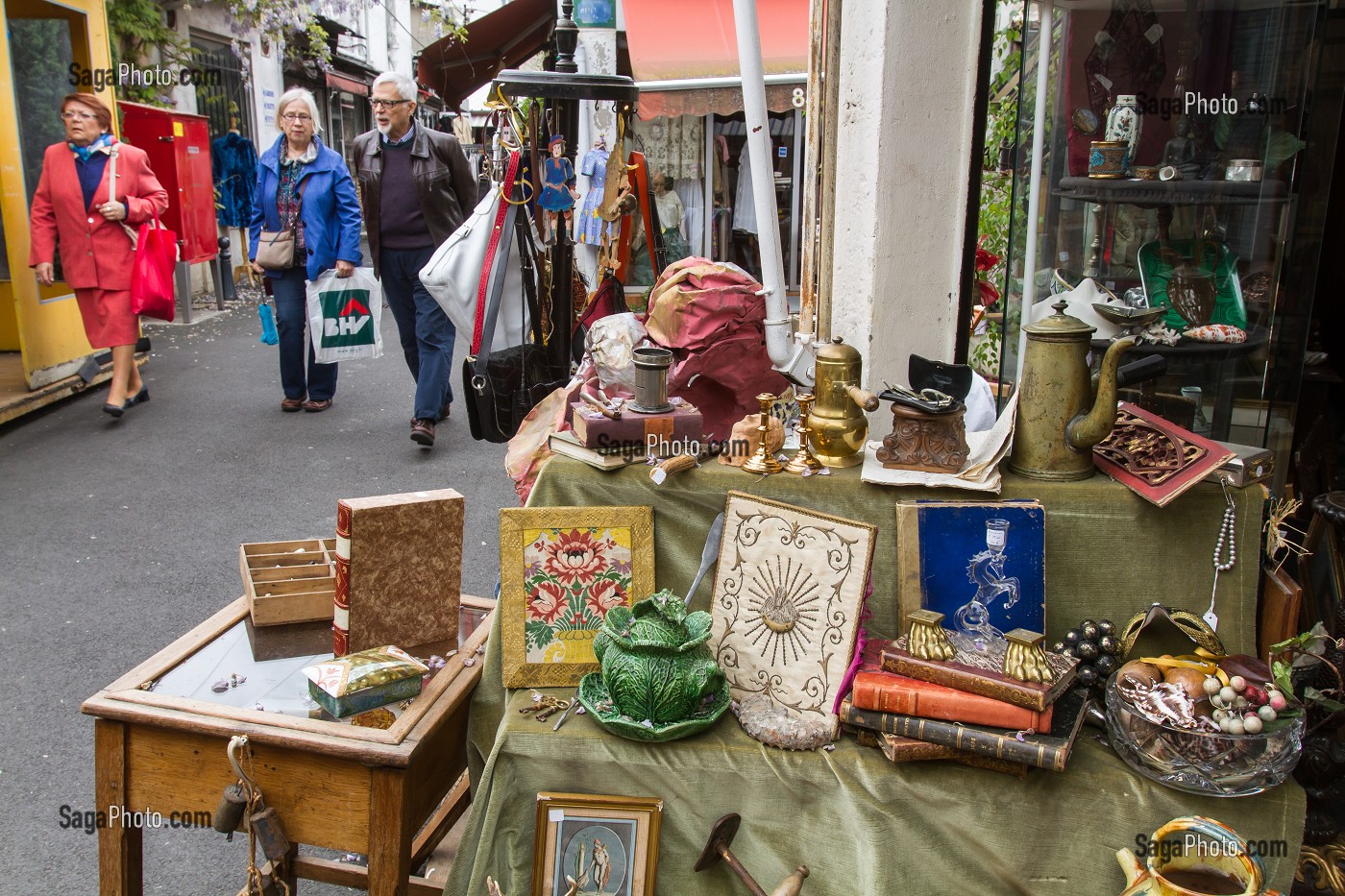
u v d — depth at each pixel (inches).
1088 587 78.7
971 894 69.9
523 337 122.6
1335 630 94.3
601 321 96.5
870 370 99.7
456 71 354.6
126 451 220.5
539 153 116.6
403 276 222.1
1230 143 116.2
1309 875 80.4
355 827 70.1
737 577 79.2
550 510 80.9
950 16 95.2
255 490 197.0
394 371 306.8
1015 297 134.6
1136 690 69.0
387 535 79.0
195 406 259.3
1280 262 111.5
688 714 72.9
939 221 100.1
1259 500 77.0
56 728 116.6
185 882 94.7
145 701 72.1
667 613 73.3
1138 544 78.0
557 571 80.7
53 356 252.7
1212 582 78.1
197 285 446.9
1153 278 120.7
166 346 339.3
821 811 71.0
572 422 86.0
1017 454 80.3
